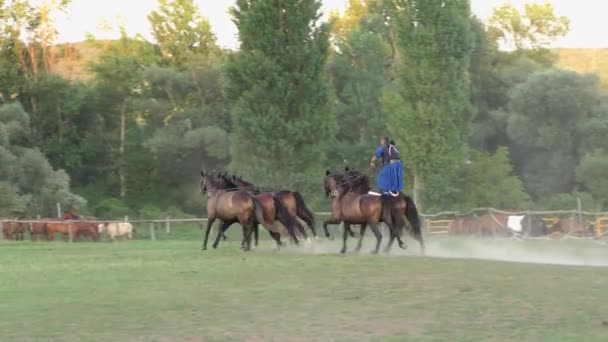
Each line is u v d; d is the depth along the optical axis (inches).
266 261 892.6
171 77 3218.5
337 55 3223.4
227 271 799.1
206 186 1139.3
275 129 2001.7
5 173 2522.1
